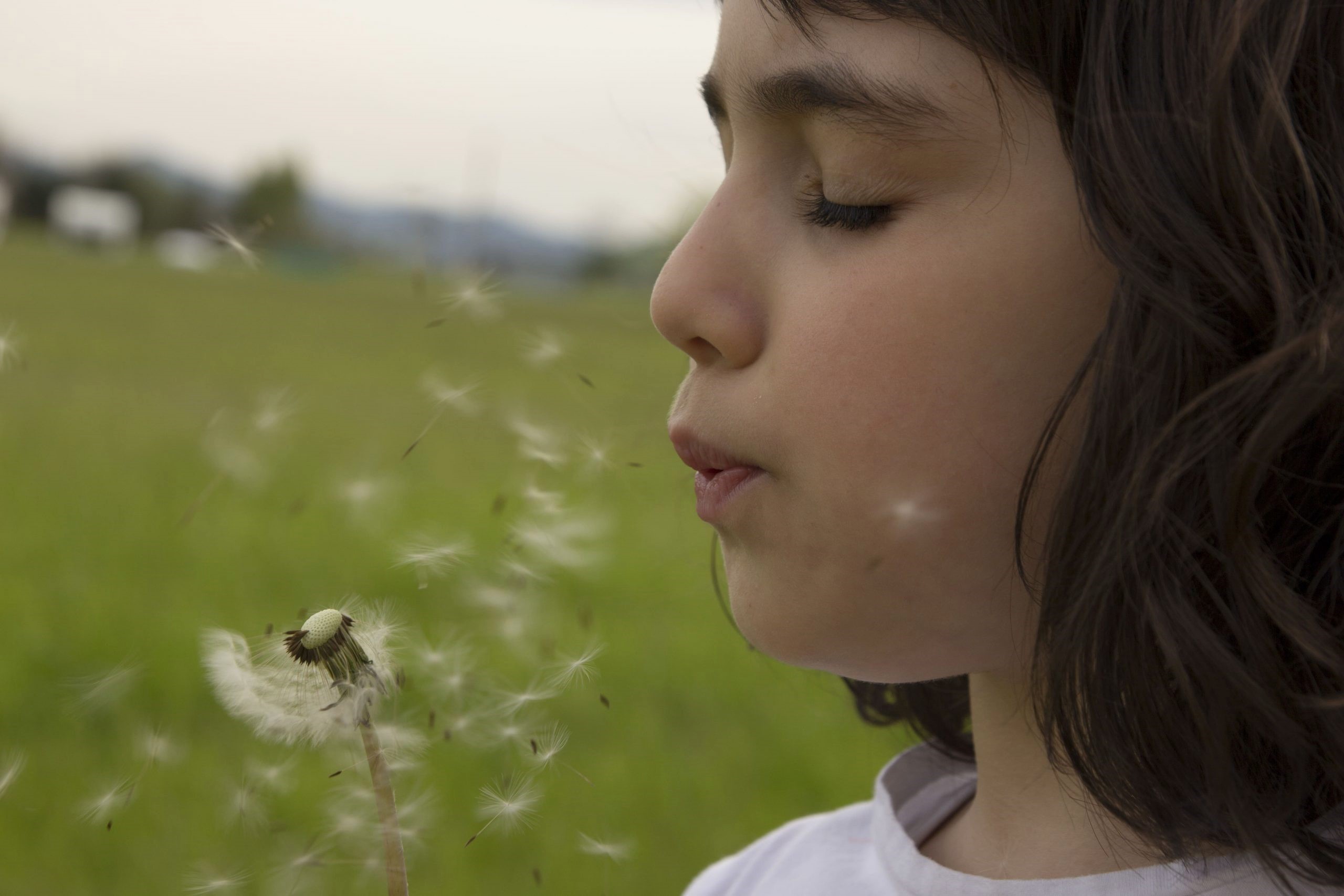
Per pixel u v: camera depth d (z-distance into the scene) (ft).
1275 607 1.91
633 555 15.06
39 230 96.07
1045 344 2.05
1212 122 1.92
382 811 2.16
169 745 2.96
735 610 2.38
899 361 2.09
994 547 2.14
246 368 36.22
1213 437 1.92
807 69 2.11
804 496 2.20
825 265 2.18
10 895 8.12
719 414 2.29
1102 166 1.96
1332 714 1.99
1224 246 1.93
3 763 9.73
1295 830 2.09
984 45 2.00
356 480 4.08
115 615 14.19
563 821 9.78
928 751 3.48
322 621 2.21
